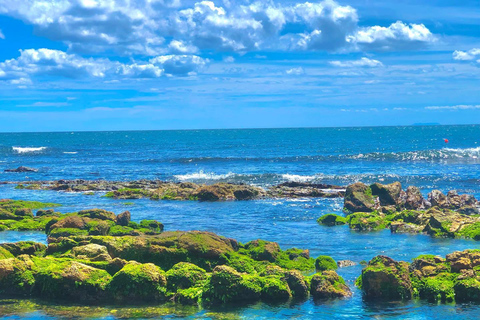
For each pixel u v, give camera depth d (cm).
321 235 2688
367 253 2270
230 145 12925
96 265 1839
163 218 3241
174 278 1753
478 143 12644
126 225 2738
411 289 1716
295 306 1634
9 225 2903
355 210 3450
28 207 3566
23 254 1911
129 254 1947
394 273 1714
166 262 1934
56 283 1723
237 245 2138
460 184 4891
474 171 5975
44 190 4862
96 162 8069
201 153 10044
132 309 1627
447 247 2370
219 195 4191
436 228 2712
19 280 1775
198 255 1947
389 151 9900
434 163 7112
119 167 7250
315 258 2184
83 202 4022
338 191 4459
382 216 3216
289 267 2000
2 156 9488
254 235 2681
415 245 2427
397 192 3647
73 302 1697
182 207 3747
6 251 1983
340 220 3009
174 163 7762
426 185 4897
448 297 1664
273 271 1827
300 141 14675
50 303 1686
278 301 1686
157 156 9306
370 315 1543
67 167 7306
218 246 1989
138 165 7506
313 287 1744
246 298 1697
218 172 6412
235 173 6112
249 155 9256
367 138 16425
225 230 2825
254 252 2055
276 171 6450
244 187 4359
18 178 6012
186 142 15125
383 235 2689
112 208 3691
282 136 19388
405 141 14088
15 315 1570
